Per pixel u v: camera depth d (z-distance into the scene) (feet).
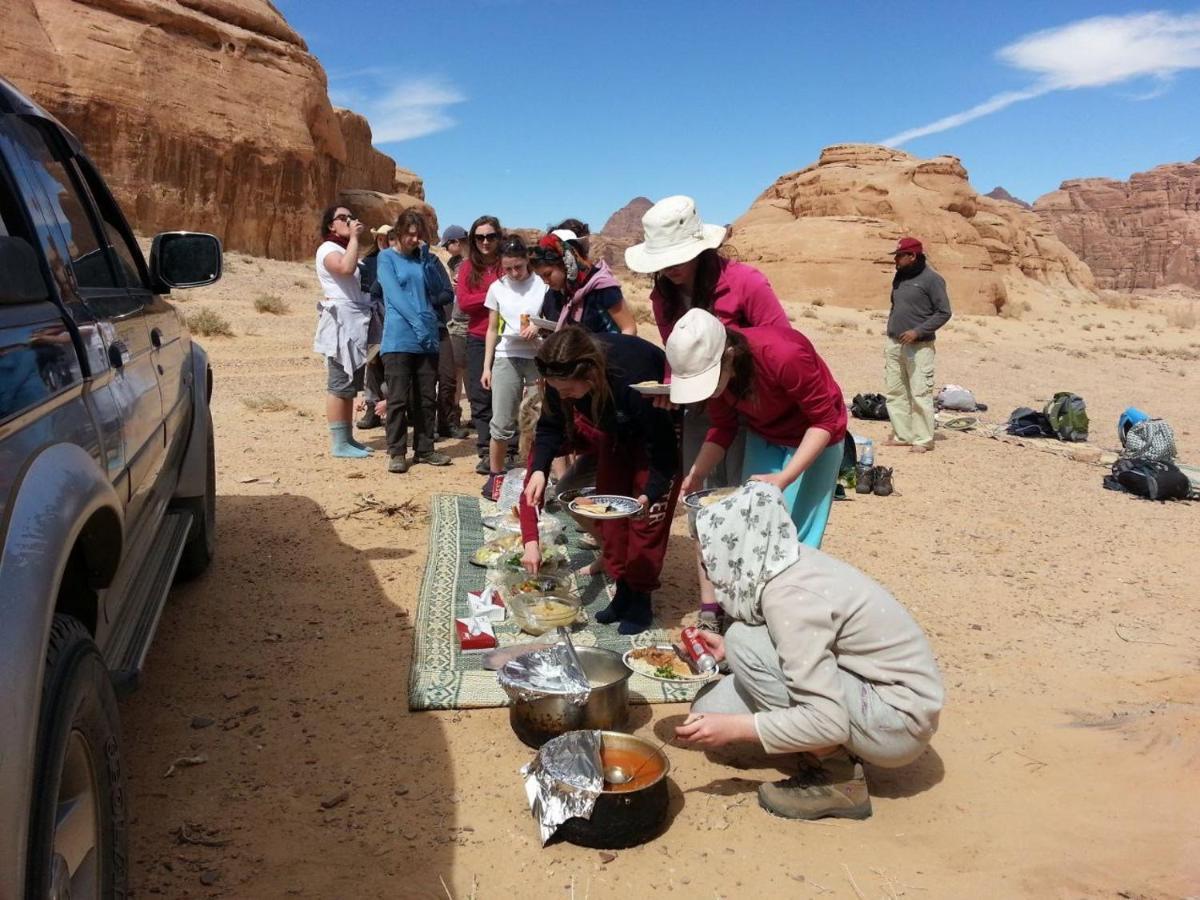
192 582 17.84
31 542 6.33
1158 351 106.63
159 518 13.73
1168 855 10.30
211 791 11.16
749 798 11.41
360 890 9.50
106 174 108.88
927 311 32.89
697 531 10.69
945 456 33.06
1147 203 588.09
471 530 21.06
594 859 10.14
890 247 161.89
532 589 16.63
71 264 10.03
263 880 9.61
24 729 5.76
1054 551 22.08
